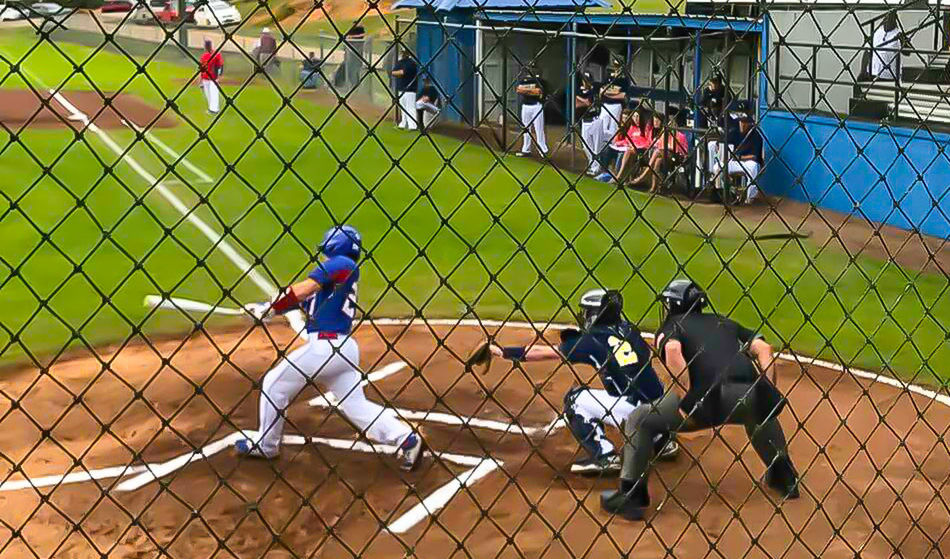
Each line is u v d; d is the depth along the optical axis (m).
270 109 24.08
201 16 28.23
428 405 8.24
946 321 11.13
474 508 6.46
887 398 8.62
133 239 14.30
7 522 6.26
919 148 14.92
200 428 7.73
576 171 18.56
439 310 11.21
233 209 16.27
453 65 21.73
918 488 6.86
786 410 8.28
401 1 22.33
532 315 11.14
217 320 10.69
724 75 4.96
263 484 6.75
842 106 15.74
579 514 6.37
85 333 10.27
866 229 15.12
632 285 12.49
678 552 5.95
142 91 25.97
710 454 7.28
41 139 20.86
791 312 11.46
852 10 4.87
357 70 24.31
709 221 14.95
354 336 10.12
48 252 13.55
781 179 16.83
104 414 8.04
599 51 17.22
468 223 15.55
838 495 6.71
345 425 7.70
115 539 6.09
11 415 7.97
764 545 6.04
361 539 6.09
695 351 6.09
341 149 20.70
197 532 6.17
